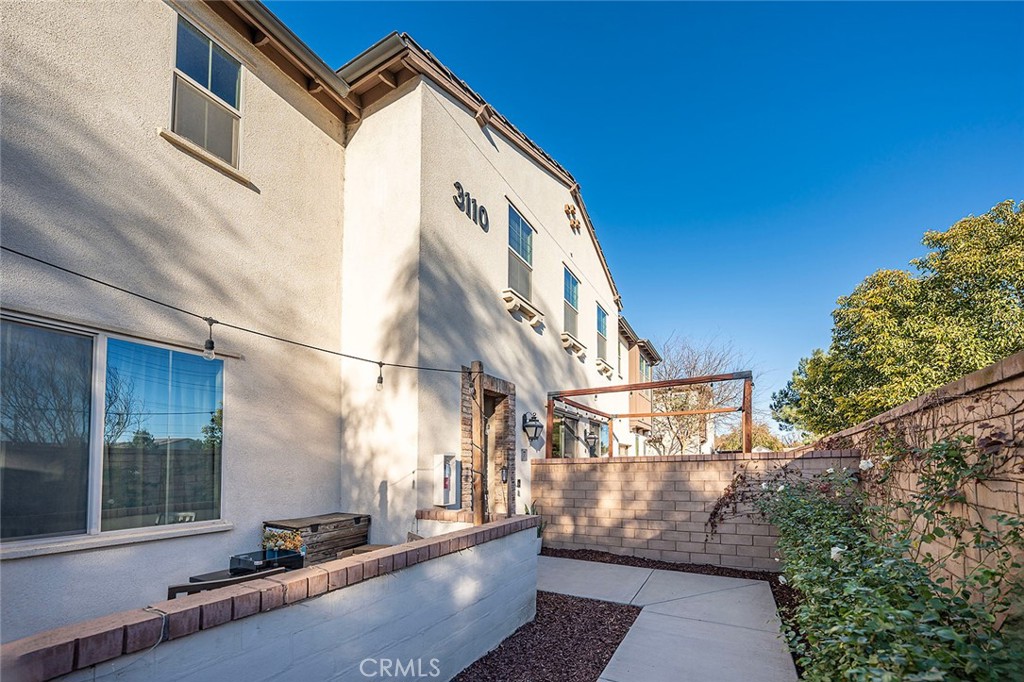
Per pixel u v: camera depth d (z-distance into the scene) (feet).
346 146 21.95
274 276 18.17
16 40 11.75
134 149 14.07
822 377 53.83
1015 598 6.82
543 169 32.60
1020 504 7.63
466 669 11.65
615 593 17.62
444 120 21.71
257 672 6.89
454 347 21.06
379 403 19.34
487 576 12.78
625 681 11.16
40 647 4.81
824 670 7.80
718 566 21.24
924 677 5.48
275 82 18.90
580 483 24.57
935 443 10.27
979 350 38.17
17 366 11.41
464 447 21.02
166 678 5.82
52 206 12.16
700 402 63.21
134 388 13.69
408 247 19.48
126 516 13.16
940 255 43.57
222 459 15.76
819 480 18.79
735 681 11.16
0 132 11.33
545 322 31.24
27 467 11.41
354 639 8.58
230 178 16.87
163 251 14.62
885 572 8.12
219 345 15.99
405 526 18.07
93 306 12.82
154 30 14.87
